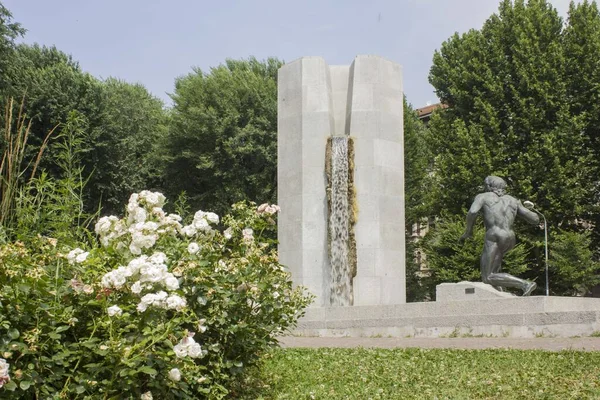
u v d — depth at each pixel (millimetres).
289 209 21766
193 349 5461
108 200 37625
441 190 36156
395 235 21750
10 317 4977
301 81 22016
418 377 9094
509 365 10031
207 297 6422
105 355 5191
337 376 9266
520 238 33594
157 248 6660
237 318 6797
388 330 17031
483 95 35219
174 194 42969
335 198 21281
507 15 35812
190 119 41250
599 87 32500
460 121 35281
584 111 32562
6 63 33062
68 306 5402
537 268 35438
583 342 12719
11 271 5031
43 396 5035
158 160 43062
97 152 36875
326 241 21172
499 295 16078
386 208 21578
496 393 7883
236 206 7559
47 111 34250
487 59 35656
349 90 22453
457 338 15172
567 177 32625
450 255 37062
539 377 8859
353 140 21594
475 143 34438
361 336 17516
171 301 5465
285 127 22312
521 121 33281
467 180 33906
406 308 16891
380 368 9953
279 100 22656
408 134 43312
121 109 44188
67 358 5207
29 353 4941
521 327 14633
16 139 8523
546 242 32125
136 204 6625
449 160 35062
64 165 9273
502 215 16734
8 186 7777
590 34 33406
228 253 7289
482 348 12664
